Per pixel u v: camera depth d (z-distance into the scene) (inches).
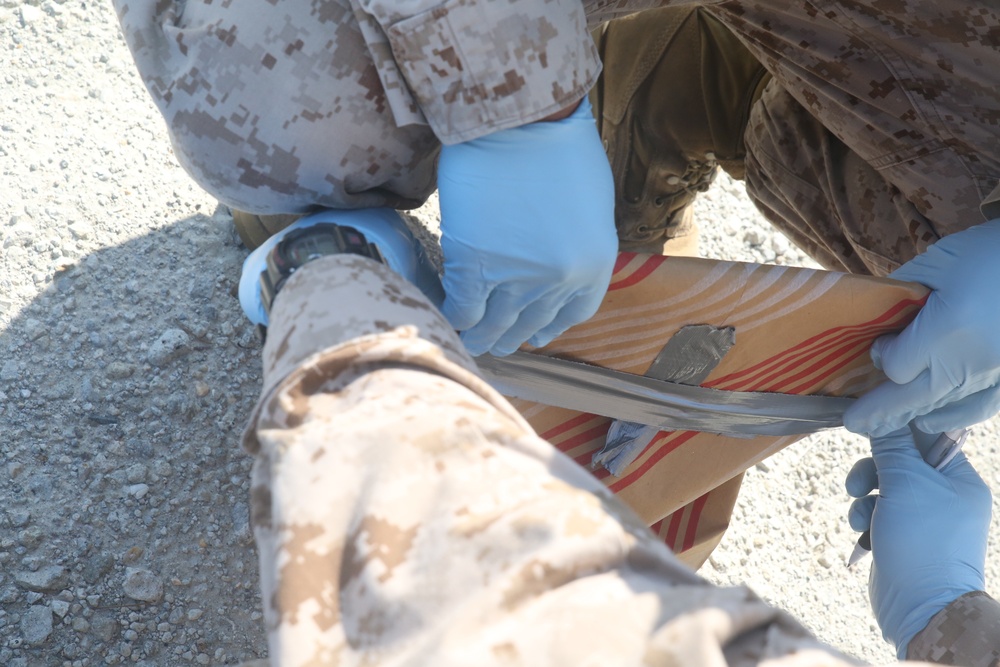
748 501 119.4
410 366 34.7
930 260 66.0
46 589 77.5
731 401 73.0
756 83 91.9
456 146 48.8
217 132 47.5
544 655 25.1
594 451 80.5
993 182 67.4
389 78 46.1
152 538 82.4
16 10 103.7
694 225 117.1
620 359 66.9
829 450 129.5
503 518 28.5
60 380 85.1
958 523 74.5
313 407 33.6
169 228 95.9
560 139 48.1
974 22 62.3
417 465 30.4
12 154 94.7
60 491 81.1
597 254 48.9
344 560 29.2
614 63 96.8
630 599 26.8
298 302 38.1
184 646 80.7
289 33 45.8
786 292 62.5
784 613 28.7
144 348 88.4
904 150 69.8
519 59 44.8
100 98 101.9
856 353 71.5
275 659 27.5
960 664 66.5
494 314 53.4
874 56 68.1
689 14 89.4
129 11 48.6
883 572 75.1
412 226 103.3
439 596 27.2
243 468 87.4
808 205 86.7
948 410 72.5
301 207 51.9
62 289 89.2
